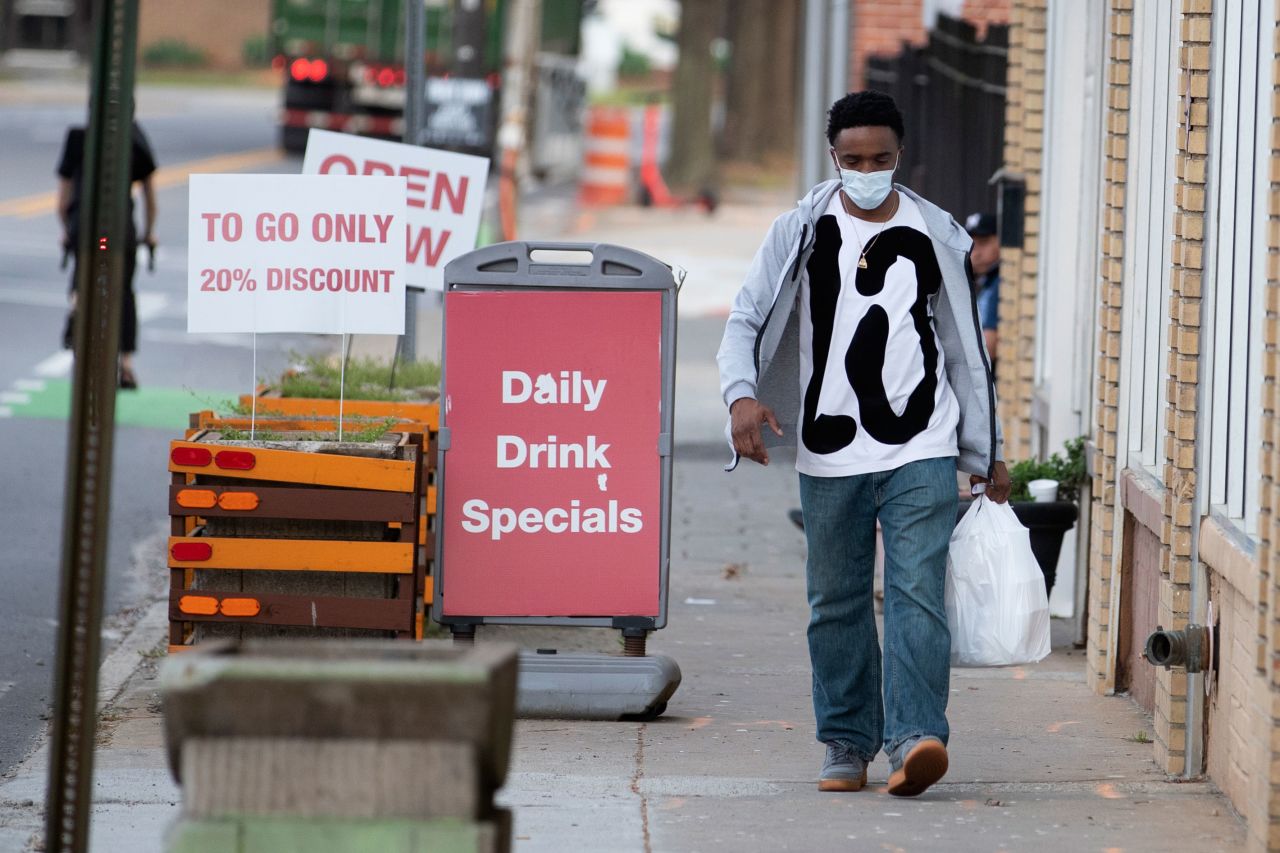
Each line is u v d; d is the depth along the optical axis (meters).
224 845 12.37
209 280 26.89
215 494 25.48
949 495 20.59
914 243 20.83
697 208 138.25
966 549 20.98
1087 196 32.22
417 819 12.37
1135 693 26.64
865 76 68.75
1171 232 24.72
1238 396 20.70
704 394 59.59
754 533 40.91
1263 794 18.19
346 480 25.48
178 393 54.91
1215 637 21.48
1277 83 17.94
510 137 106.88
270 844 12.38
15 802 21.31
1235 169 20.88
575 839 19.47
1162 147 25.31
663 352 25.67
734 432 20.52
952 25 50.34
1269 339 18.09
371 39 134.50
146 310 71.81
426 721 12.32
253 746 12.41
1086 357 32.34
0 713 26.36
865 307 20.67
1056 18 34.84
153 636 30.64
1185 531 22.19
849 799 21.19
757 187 168.62
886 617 20.88
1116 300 26.72
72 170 52.25
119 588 34.59
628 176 142.25
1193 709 22.11
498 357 25.61
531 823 20.06
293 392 31.39
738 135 184.25
